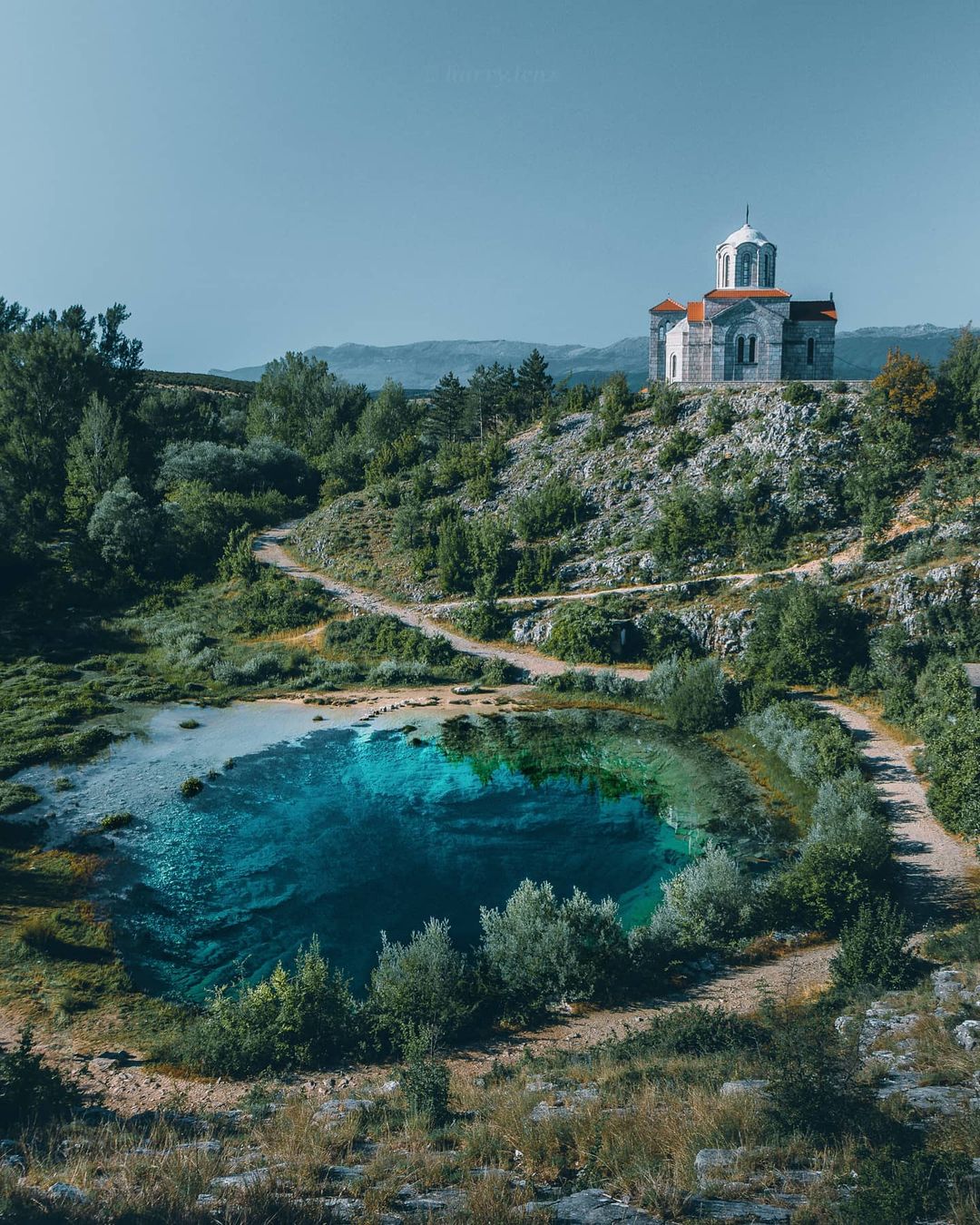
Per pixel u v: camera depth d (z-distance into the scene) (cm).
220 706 6431
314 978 2777
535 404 11275
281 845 4272
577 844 4297
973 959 2762
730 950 3272
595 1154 1536
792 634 6272
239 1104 2238
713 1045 2277
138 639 7688
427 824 4522
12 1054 2134
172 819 4516
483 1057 2630
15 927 3375
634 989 3030
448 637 7525
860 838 3606
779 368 9069
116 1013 2870
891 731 5431
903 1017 2273
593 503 8575
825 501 7575
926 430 7819
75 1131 1847
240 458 11275
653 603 7194
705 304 9200
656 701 6309
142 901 3719
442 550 8175
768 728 5441
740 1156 1398
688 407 9038
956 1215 1073
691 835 4375
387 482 10194
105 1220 1218
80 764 5219
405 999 2778
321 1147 1720
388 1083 2334
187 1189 1347
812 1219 1158
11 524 8831
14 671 6812
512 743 5675
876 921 2886
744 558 7450
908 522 7056
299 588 8288
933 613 6184
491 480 9475
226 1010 2686
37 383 10175
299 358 14325
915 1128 1448
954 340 8288
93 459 9781
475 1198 1295
